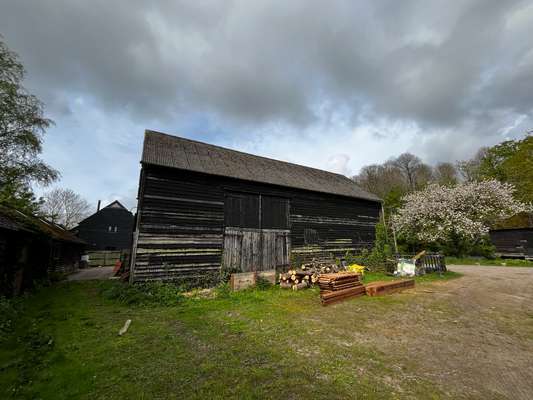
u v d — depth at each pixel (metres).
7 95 12.82
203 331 5.05
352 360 3.77
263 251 11.73
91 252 27.80
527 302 7.32
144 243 9.00
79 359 3.80
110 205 35.09
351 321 5.68
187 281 9.46
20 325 5.36
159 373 3.38
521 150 26.78
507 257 21.73
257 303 7.37
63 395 2.88
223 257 10.54
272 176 13.34
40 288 10.19
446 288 9.37
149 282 8.79
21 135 13.63
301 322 5.61
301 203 13.59
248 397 2.82
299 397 2.82
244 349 4.17
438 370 3.48
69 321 5.70
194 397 2.84
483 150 34.50
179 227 9.75
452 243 20.56
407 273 12.22
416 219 19.41
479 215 18.72
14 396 2.84
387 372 3.41
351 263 14.26
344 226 15.26
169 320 5.79
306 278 9.79
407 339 4.63
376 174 42.03
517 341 4.54
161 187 9.67
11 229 7.49
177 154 11.23
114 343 4.43
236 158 14.31
